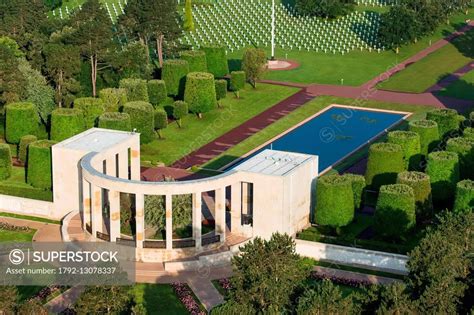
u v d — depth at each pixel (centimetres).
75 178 16925
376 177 17988
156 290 14475
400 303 11425
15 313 12112
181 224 15938
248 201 16375
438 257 12431
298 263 12662
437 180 17625
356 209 17288
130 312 11862
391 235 15800
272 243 12469
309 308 11200
